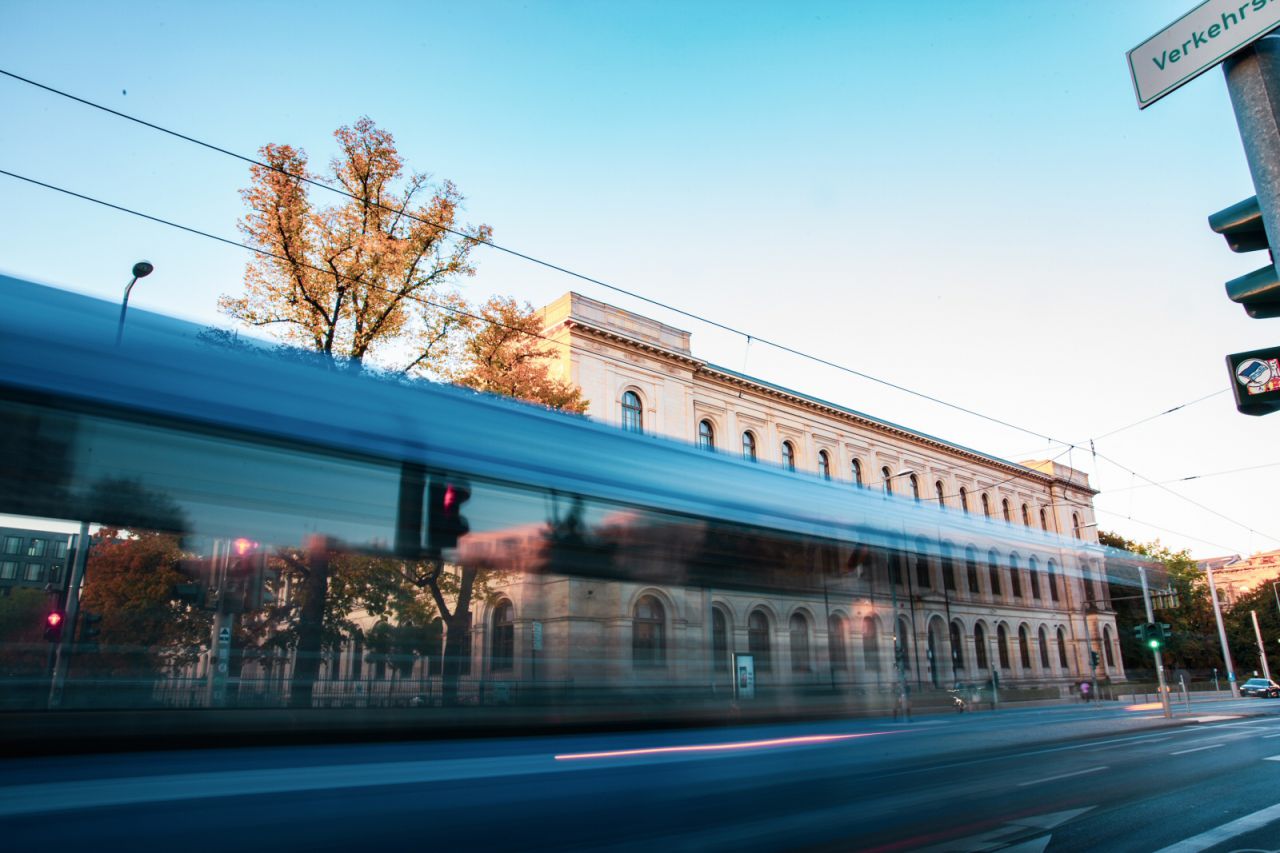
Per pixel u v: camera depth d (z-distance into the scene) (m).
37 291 3.65
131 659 3.17
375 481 4.18
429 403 4.68
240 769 3.22
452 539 4.35
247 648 3.45
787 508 6.43
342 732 3.54
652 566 5.26
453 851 3.72
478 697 4.07
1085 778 10.45
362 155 18.69
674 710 4.96
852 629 6.58
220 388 3.91
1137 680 21.36
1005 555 9.01
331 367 4.44
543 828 4.07
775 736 5.55
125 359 3.70
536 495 4.80
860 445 42.31
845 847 5.88
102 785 2.94
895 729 6.70
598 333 31.25
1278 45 4.41
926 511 7.96
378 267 18.05
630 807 4.50
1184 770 11.55
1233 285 4.47
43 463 3.32
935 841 6.55
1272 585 77.81
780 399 38.59
